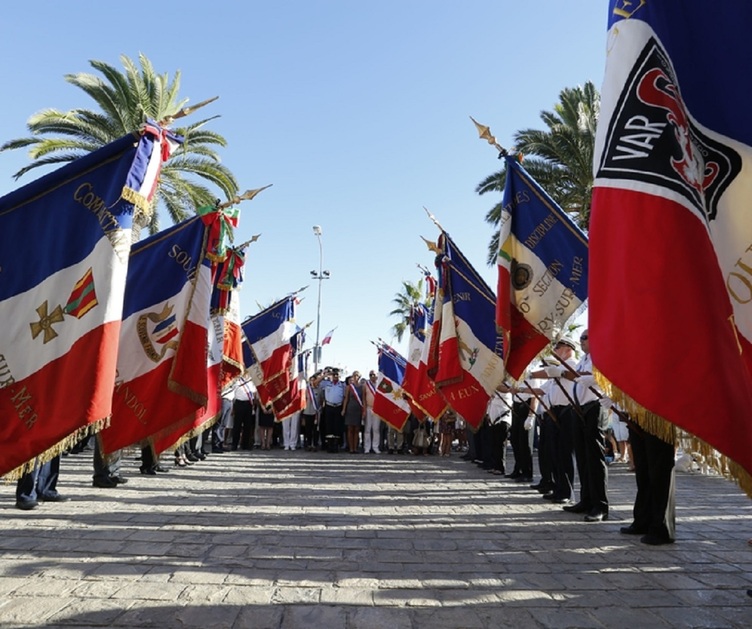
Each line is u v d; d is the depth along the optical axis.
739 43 3.49
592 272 3.28
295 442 16.73
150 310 6.53
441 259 8.61
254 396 16.27
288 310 14.39
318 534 5.58
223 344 9.42
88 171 4.20
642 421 2.90
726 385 2.81
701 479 10.93
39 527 5.60
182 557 4.66
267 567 4.43
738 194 3.41
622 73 3.47
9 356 3.85
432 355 8.72
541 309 6.49
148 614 3.40
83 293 3.92
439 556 4.86
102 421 3.75
